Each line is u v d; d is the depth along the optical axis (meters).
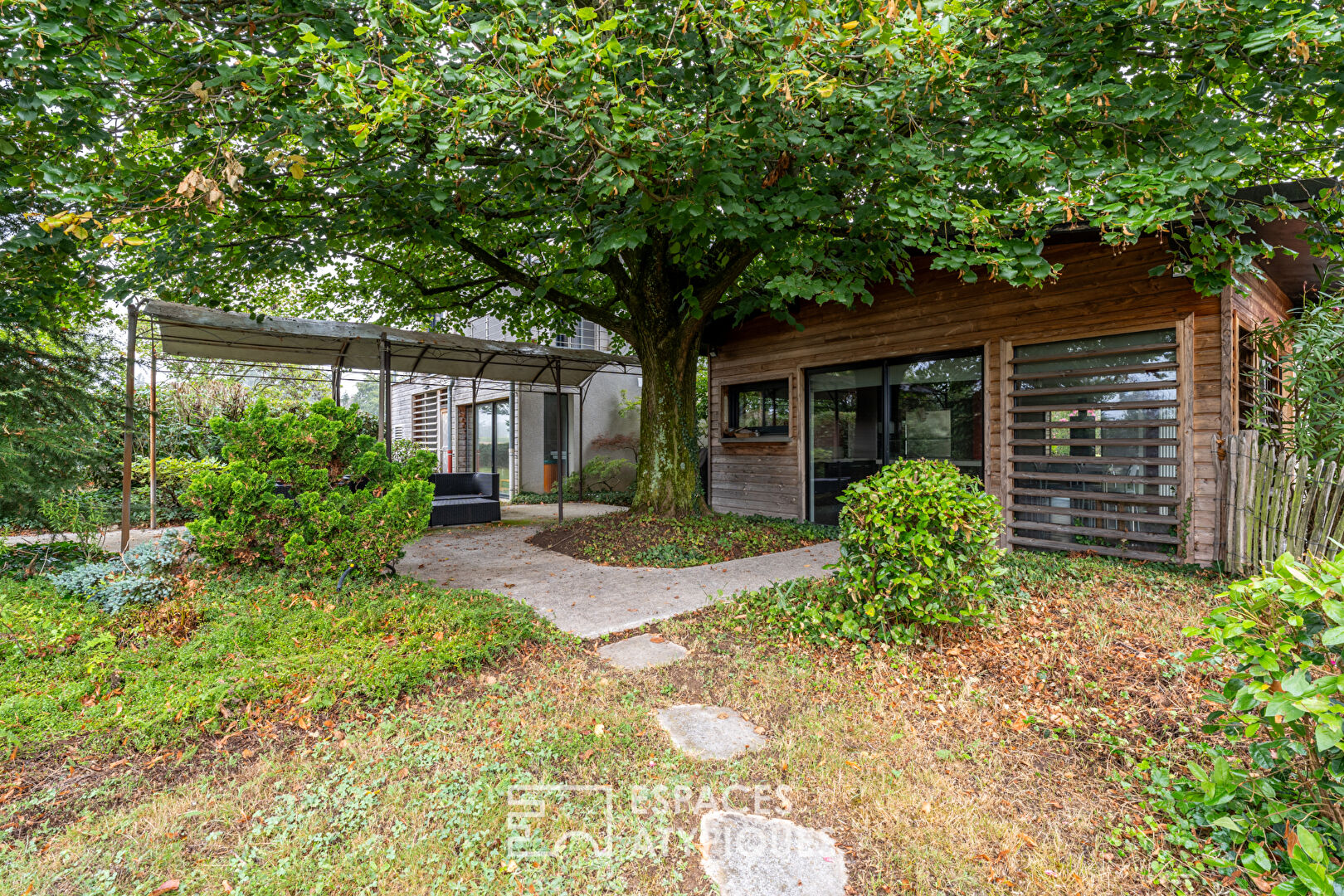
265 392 13.11
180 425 10.68
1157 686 3.09
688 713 2.91
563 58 3.62
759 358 9.37
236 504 4.63
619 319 8.53
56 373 5.03
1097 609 4.24
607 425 15.21
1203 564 5.31
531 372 11.12
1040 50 4.81
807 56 3.84
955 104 4.81
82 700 2.84
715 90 4.59
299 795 2.25
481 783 2.31
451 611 4.00
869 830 2.07
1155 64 5.08
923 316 7.41
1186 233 5.25
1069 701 2.96
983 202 5.39
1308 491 4.55
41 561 4.98
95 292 5.57
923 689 3.15
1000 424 6.74
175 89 4.51
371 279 9.34
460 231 6.84
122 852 1.93
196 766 2.44
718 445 10.05
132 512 8.66
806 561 6.25
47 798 2.20
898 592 3.72
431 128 4.42
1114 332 5.87
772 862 1.92
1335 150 5.78
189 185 3.75
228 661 3.21
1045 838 2.02
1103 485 6.05
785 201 5.04
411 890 1.80
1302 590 1.58
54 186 3.95
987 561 3.66
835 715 2.85
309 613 3.89
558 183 5.24
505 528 9.28
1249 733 1.86
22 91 3.52
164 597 4.12
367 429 12.61
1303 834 1.53
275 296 9.82
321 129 4.44
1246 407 5.80
